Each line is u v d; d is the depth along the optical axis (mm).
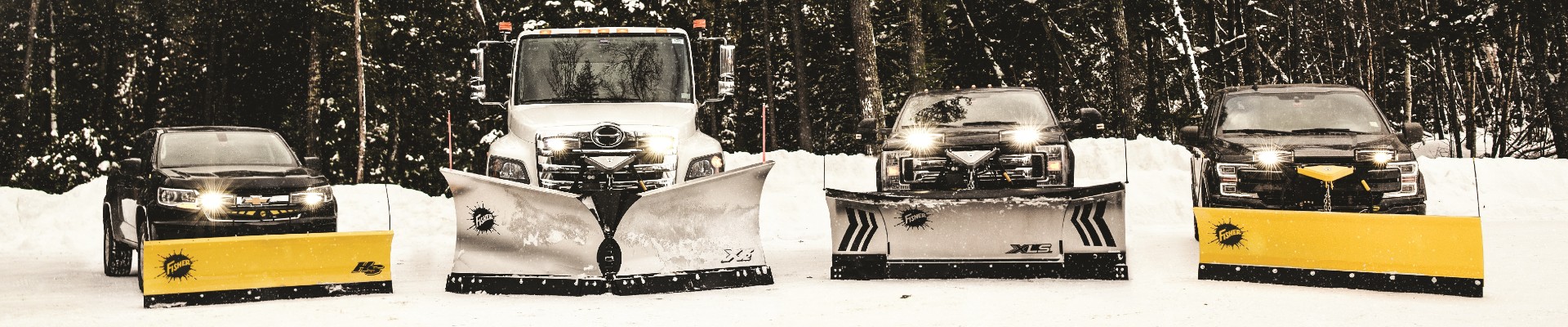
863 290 10141
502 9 34938
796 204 19531
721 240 10516
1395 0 46438
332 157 35125
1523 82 45938
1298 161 12516
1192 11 38031
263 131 14305
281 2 34625
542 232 10227
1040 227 10711
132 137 39312
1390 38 39688
